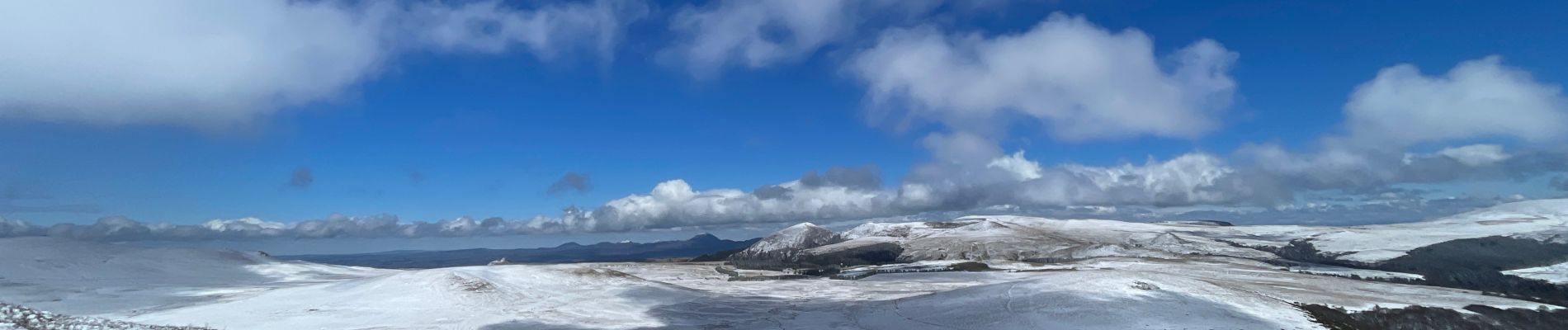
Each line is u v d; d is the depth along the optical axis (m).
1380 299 68.62
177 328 44.94
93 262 94.88
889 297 83.88
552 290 80.06
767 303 79.25
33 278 79.50
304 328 54.84
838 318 65.50
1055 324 53.91
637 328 60.50
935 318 61.19
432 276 77.69
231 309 62.75
